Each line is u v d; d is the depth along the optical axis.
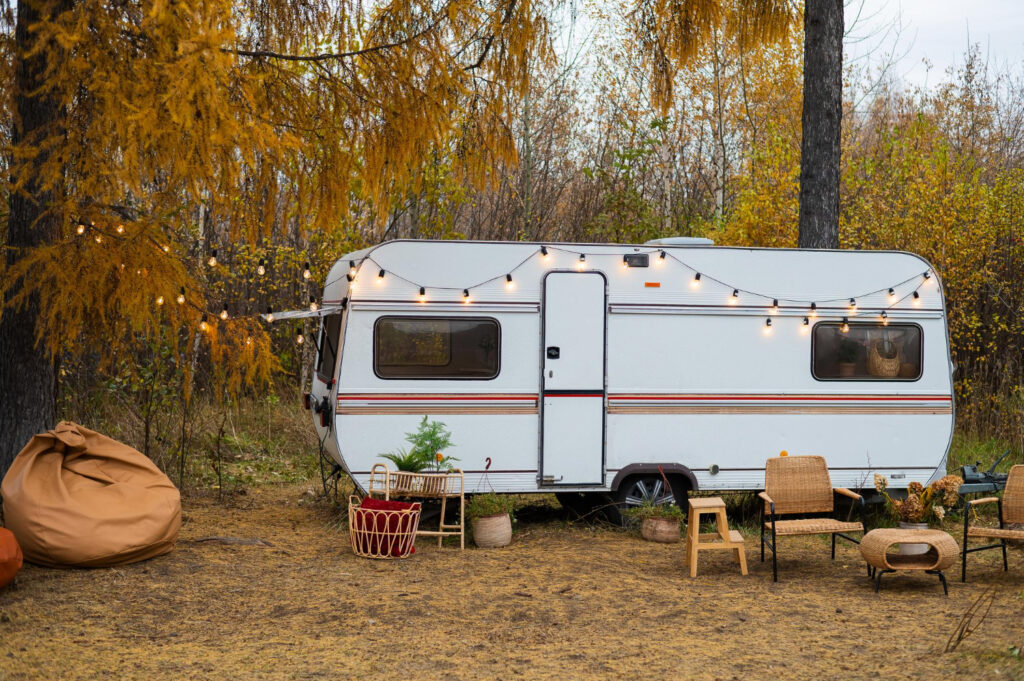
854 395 9.16
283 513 9.34
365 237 15.00
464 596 6.42
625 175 14.81
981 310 14.66
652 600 6.43
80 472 7.06
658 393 8.84
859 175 16.06
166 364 10.42
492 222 17.00
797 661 5.18
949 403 9.34
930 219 13.71
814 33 10.96
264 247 13.12
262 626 5.70
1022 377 14.02
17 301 6.86
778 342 9.05
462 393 8.52
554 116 18.52
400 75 7.24
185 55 5.21
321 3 7.34
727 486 8.95
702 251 8.95
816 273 9.15
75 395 10.42
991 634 5.64
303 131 7.33
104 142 5.69
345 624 5.76
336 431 8.31
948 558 6.62
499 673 4.95
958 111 21.92
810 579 7.12
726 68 19.28
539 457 8.66
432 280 8.48
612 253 8.78
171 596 6.22
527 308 8.64
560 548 8.02
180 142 5.42
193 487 10.21
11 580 6.01
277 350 12.47
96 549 6.65
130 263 6.11
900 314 9.27
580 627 5.79
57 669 4.86
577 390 8.70
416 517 7.61
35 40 5.67
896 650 5.36
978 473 9.54
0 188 6.30
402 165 7.55
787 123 17.84
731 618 6.03
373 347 8.38
